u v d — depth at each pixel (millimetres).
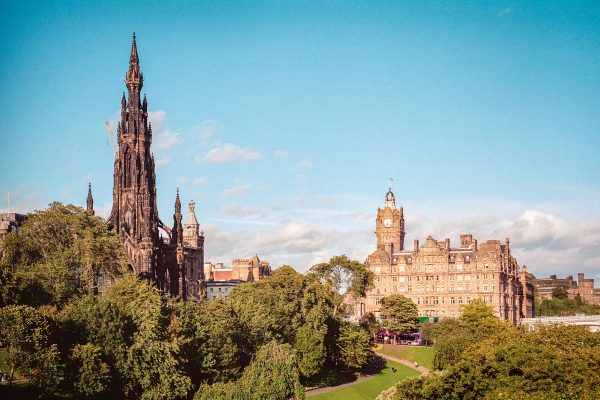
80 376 152625
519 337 187875
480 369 160875
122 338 163375
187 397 170375
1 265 177250
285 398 171875
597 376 154750
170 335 172000
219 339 181750
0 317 151750
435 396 160375
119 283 195125
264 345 184375
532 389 153500
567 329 190500
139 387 164500
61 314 165875
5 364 170000
